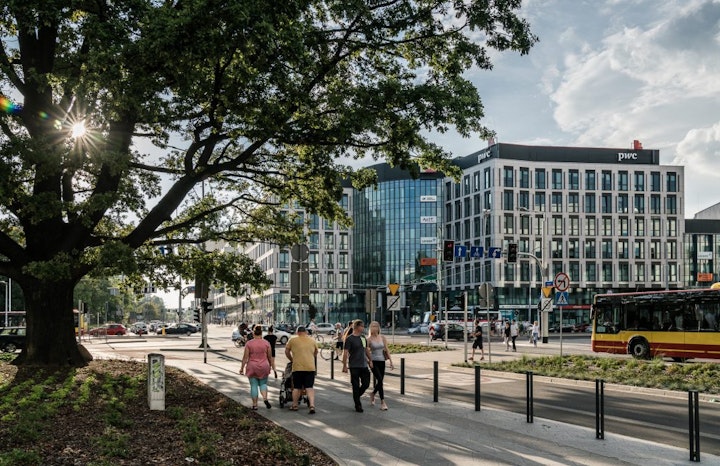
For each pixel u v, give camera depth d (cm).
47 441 870
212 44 1334
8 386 1507
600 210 9131
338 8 1648
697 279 10156
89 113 1502
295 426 1071
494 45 1716
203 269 2348
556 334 7231
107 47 1392
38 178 1614
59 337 1961
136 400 1302
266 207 2502
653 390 1653
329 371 2219
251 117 1636
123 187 1831
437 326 5334
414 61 1962
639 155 9319
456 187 10069
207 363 2561
